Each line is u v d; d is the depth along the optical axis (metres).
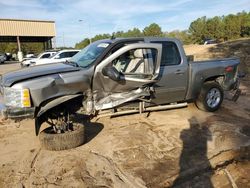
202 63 6.62
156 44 5.28
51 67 5.31
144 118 6.27
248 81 11.53
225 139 5.15
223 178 3.89
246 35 54.03
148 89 5.52
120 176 3.93
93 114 5.35
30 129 5.87
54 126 4.99
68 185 3.73
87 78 5.01
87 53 5.72
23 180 3.88
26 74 4.79
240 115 6.67
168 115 6.52
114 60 5.27
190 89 6.44
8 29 41.47
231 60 7.22
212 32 58.28
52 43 48.25
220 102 6.99
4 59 40.16
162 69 5.94
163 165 4.22
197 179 3.86
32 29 43.19
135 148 4.79
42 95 4.59
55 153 4.67
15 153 4.72
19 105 4.48
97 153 4.64
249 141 5.09
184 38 67.50
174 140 5.11
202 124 5.93
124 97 5.36
